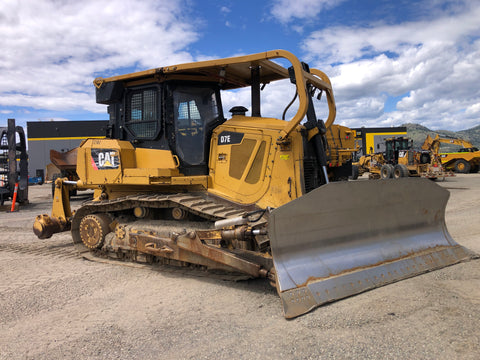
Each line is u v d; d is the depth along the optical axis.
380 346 2.53
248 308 3.32
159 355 2.54
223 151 4.83
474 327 2.76
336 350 2.49
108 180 4.95
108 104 5.54
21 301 3.64
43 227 5.67
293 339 2.67
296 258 3.37
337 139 6.61
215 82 5.18
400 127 42.78
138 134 5.14
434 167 17.11
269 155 4.43
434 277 3.88
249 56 4.29
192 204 4.27
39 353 2.61
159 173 4.49
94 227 5.21
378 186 3.90
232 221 3.60
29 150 34.81
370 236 3.91
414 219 4.31
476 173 25.22
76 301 3.62
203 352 2.55
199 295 3.71
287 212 3.29
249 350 2.55
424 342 2.56
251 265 3.60
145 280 4.24
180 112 4.91
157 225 4.68
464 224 7.08
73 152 14.02
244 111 5.32
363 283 3.52
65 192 6.20
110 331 2.94
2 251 5.86
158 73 4.70
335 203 3.59
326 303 3.22
